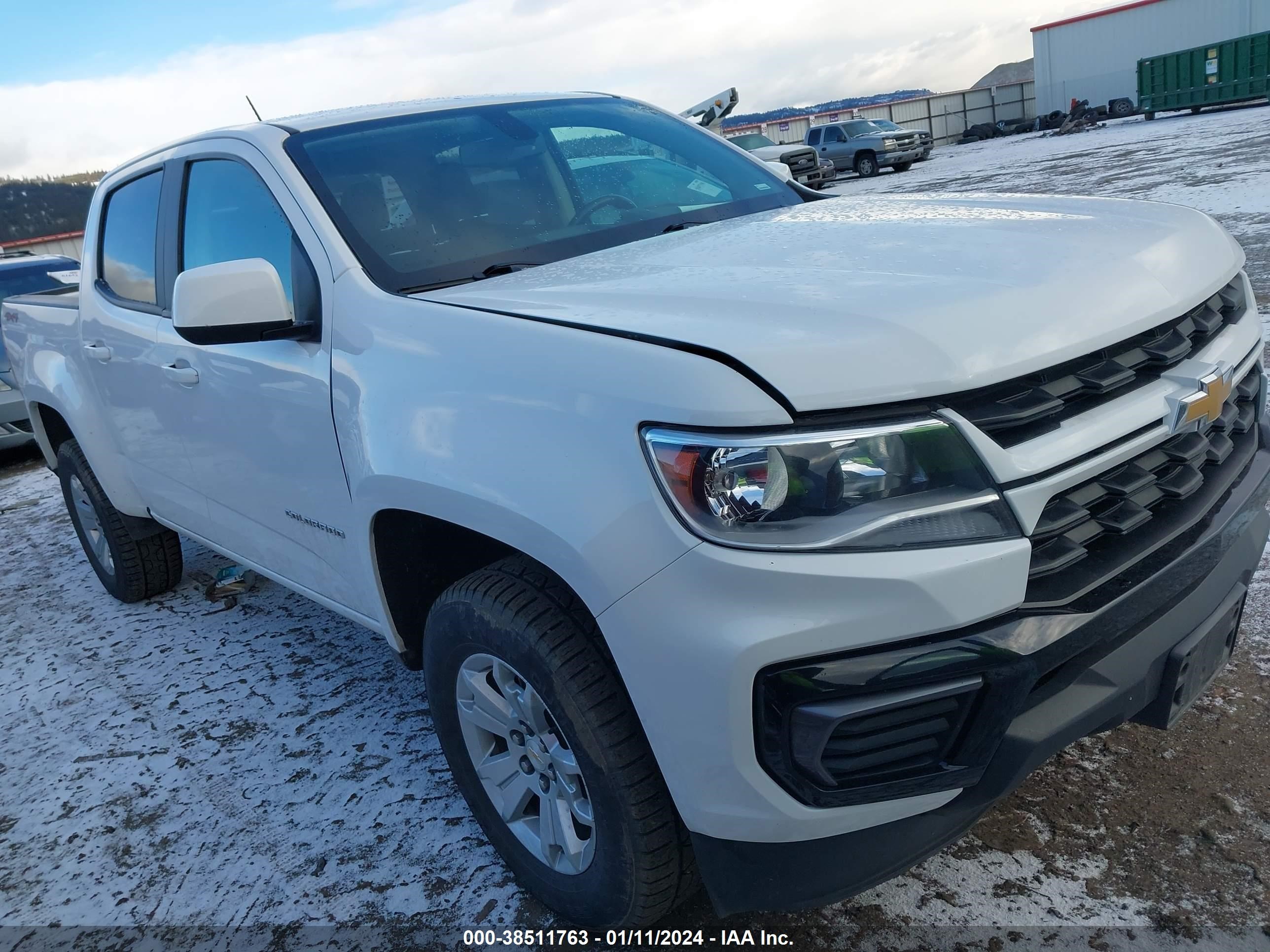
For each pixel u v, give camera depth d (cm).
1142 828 206
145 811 270
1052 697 152
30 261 827
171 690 339
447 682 206
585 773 173
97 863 250
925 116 4106
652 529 148
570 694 170
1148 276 181
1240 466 192
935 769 151
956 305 158
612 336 164
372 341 208
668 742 155
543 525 160
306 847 243
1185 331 182
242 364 249
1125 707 160
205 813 264
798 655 142
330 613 385
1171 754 226
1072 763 229
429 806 252
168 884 238
